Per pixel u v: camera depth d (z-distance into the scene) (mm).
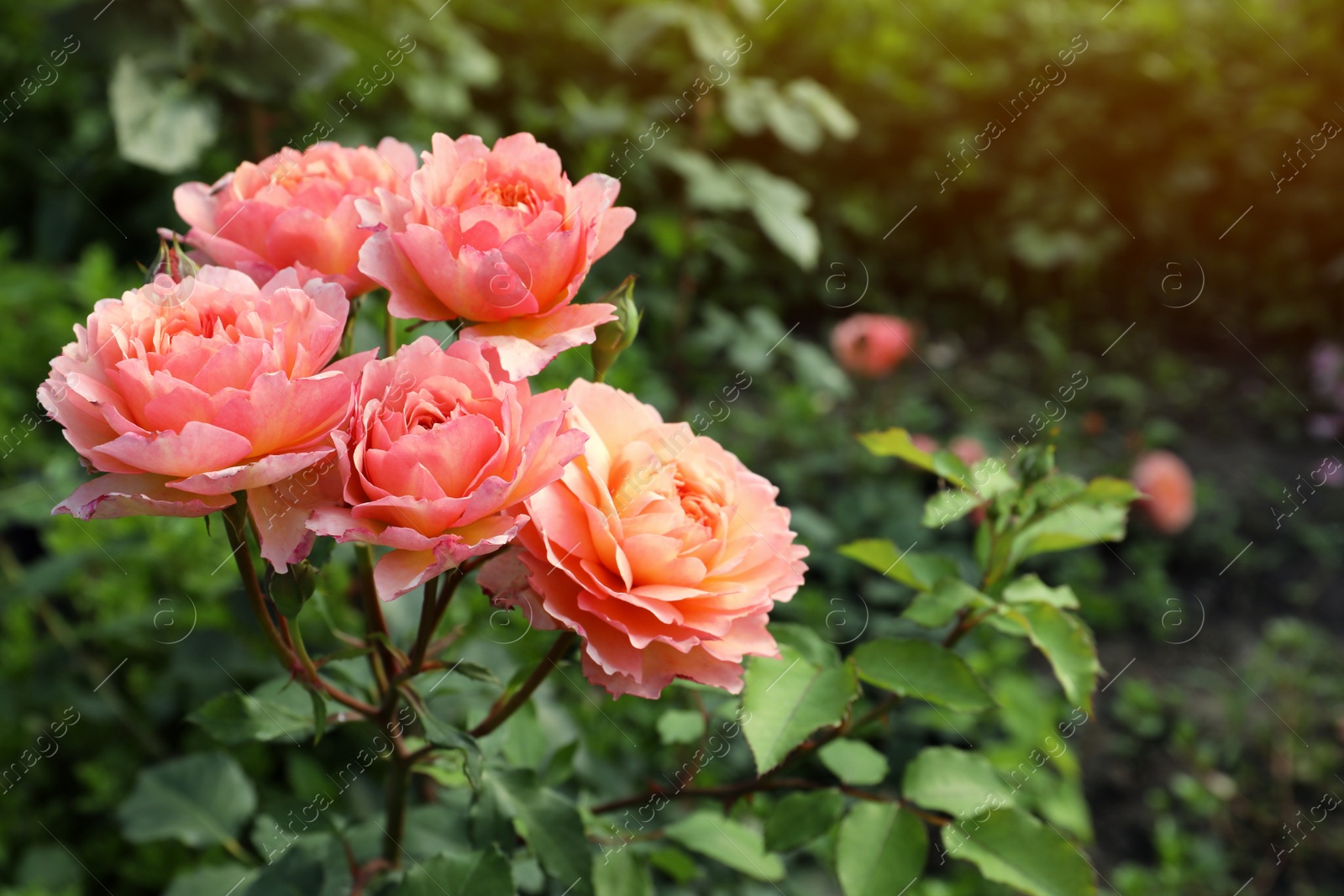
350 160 496
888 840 542
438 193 463
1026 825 542
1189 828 1170
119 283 1050
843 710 517
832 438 1518
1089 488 576
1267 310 2154
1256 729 1274
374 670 513
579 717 823
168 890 625
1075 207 2107
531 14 1751
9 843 802
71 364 420
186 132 846
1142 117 2111
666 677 453
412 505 414
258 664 741
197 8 814
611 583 451
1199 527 1571
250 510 426
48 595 931
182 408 409
